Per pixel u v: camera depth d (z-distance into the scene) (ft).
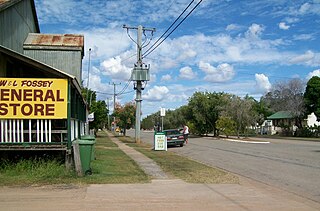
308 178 46.24
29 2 80.94
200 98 199.00
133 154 78.33
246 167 58.03
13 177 40.24
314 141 149.48
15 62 53.98
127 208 28.27
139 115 127.95
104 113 189.06
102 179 40.68
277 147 107.76
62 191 34.32
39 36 79.92
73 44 77.25
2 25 57.52
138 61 124.47
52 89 44.86
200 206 29.37
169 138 110.63
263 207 29.40
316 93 224.33
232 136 203.82
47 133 45.50
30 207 28.14
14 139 44.24
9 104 44.21
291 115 237.25
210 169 52.42
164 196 33.09
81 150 42.37
